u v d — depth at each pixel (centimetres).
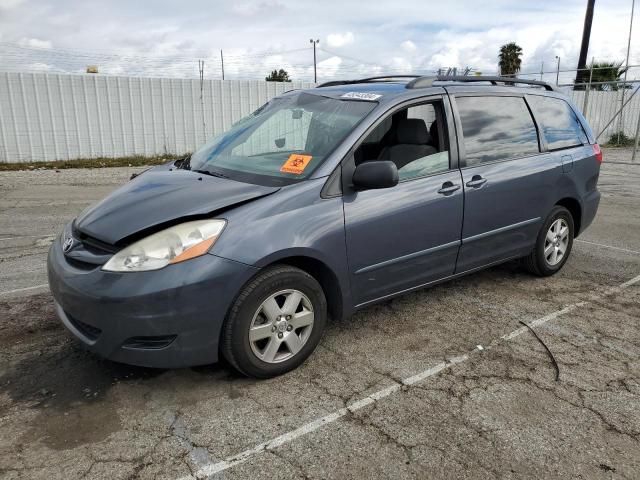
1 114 1392
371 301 361
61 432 267
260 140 393
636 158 1691
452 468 246
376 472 243
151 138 1570
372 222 342
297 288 315
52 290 318
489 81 468
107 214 316
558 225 495
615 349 366
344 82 475
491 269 529
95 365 330
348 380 321
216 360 298
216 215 297
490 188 414
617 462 253
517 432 274
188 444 260
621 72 2144
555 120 497
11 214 776
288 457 252
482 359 349
